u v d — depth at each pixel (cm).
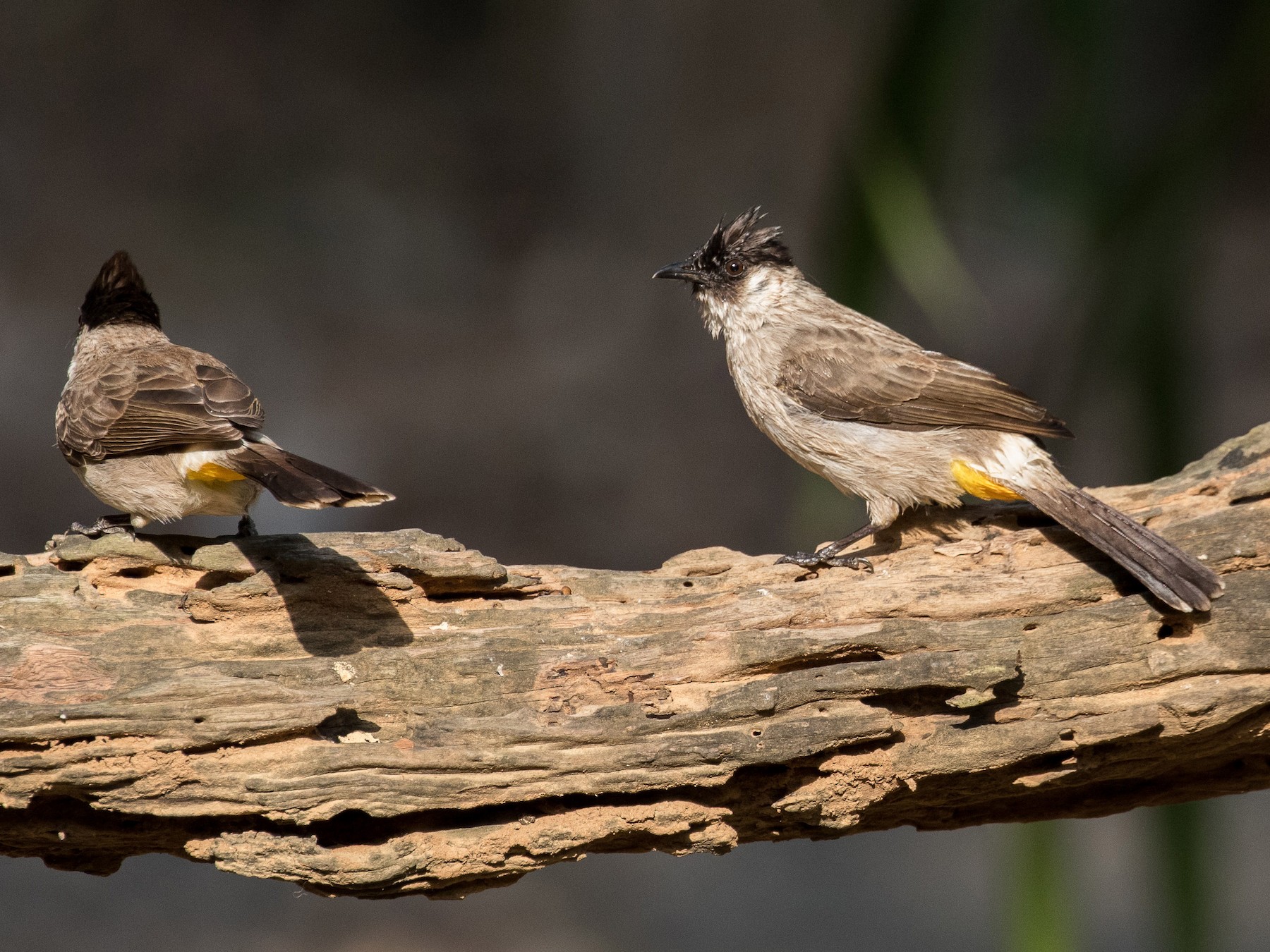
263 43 3300
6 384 2523
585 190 2906
